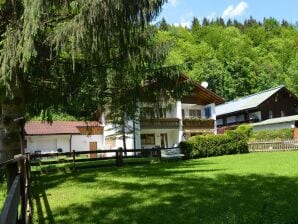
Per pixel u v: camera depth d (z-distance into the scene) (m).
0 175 12.45
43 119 16.39
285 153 27.28
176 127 38.25
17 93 13.62
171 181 12.94
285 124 46.81
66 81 13.78
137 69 14.08
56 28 10.80
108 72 14.38
